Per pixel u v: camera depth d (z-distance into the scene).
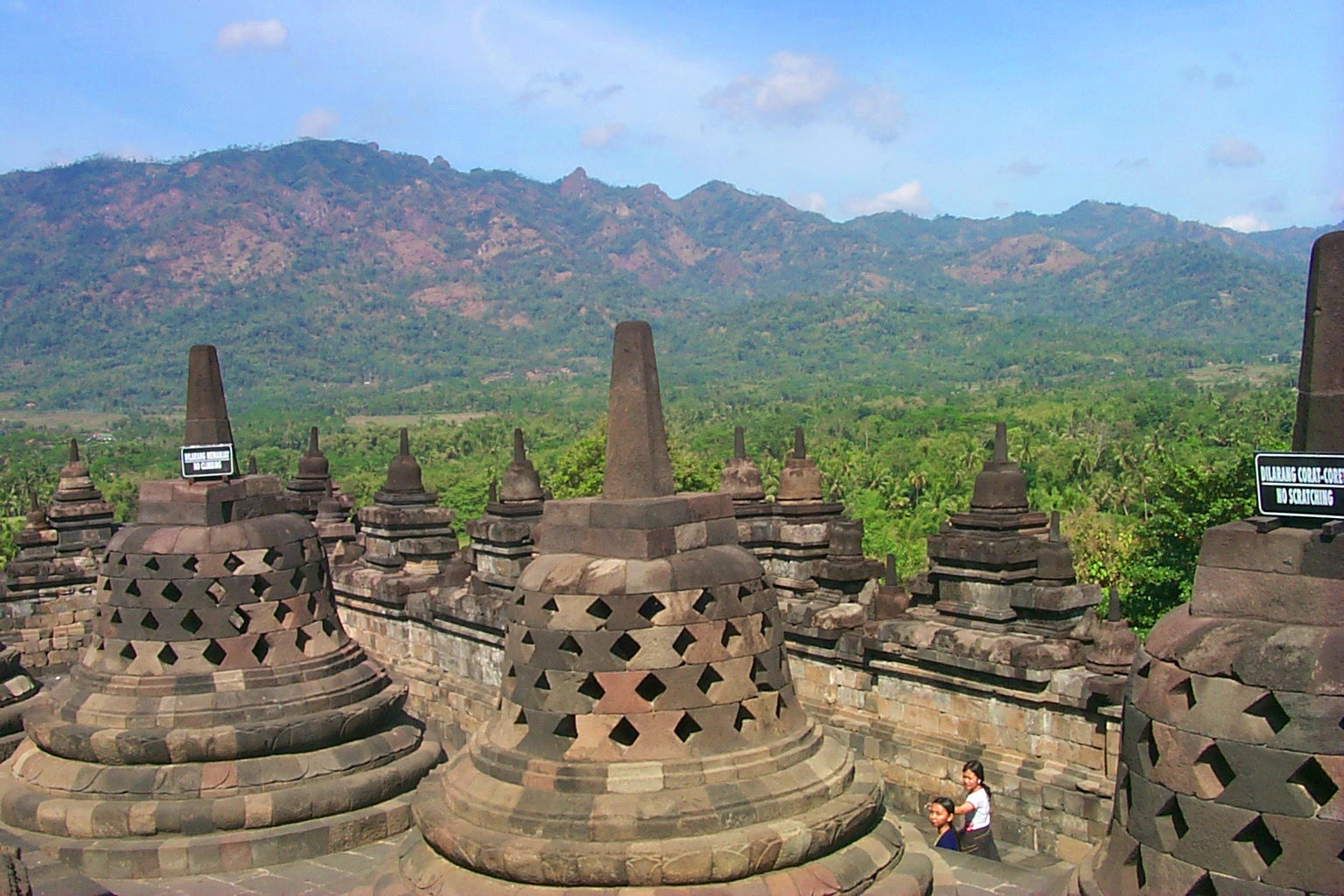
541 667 8.23
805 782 8.12
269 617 12.38
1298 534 5.86
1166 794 6.00
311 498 27.28
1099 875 6.46
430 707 20.14
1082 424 130.88
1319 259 6.01
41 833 11.45
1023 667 12.98
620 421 8.62
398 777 12.27
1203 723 5.84
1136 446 100.75
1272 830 5.60
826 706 15.95
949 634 13.96
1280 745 5.60
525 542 18.23
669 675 8.02
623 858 7.44
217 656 12.20
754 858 7.58
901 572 62.56
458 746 19.05
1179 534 40.50
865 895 7.86
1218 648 5.86
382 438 130.25
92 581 25.08
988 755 13.61
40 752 12.27
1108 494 83.44
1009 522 14.39
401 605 21.17
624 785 7.79
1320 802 5.53
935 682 14.32
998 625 13.94
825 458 108.81
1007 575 13.91
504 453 113.62
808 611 15.97
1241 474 39.03
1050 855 12.71
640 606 8.09
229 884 10.98
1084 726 12.70
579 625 8.11
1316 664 5.56
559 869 7.47
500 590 18.22
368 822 11.78
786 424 149.12
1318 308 6.00
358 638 23.27
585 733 8.00
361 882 8.66
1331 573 5.69
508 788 8.01
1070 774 12.72
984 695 13.77
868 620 15.46
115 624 12.32
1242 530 6.04
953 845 12.17
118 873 11.07
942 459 105.06
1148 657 6.27
